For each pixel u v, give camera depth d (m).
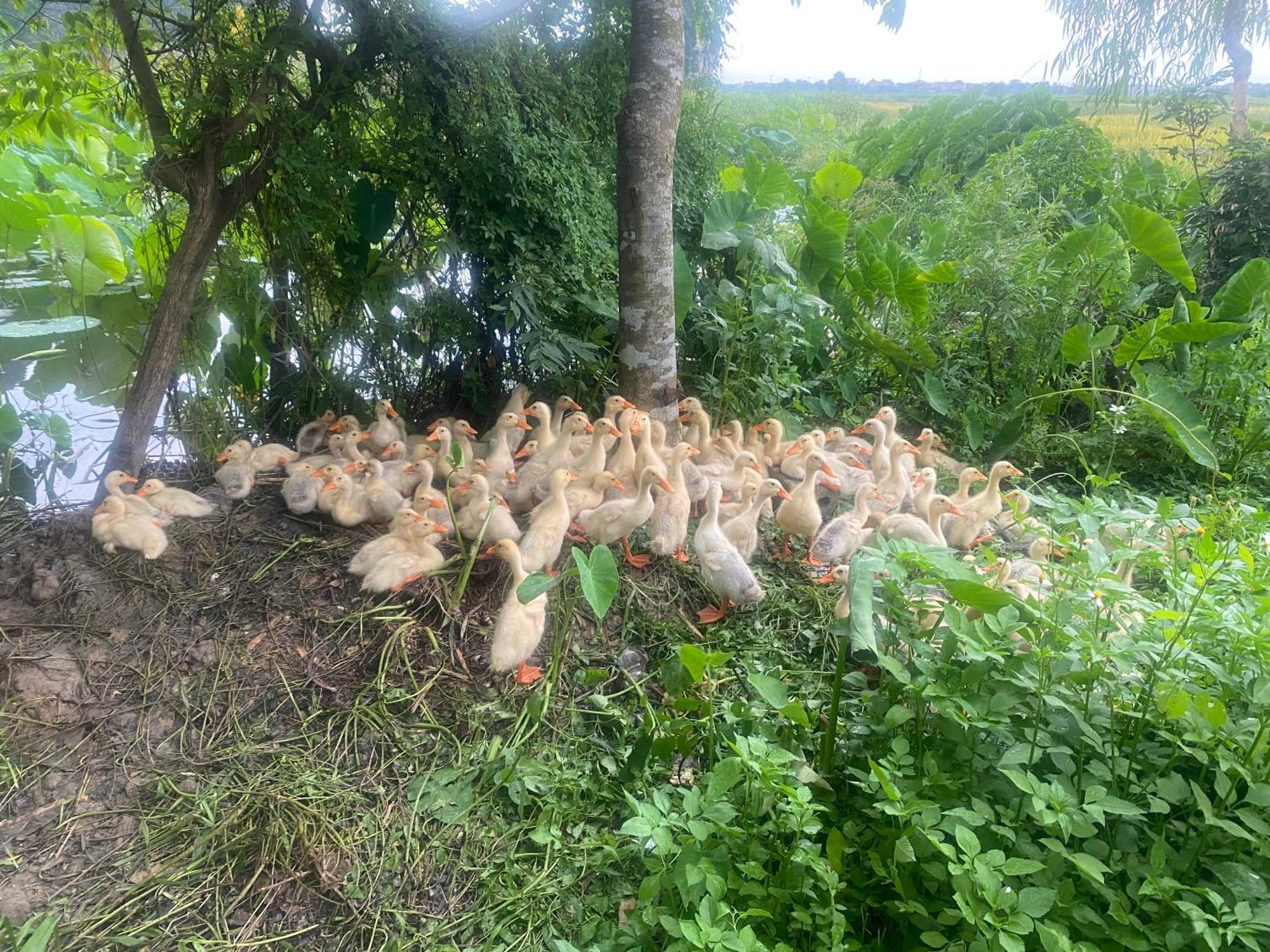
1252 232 8.80
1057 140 11.95
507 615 4.16
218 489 5.58
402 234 6.64
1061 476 7.37
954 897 2.56
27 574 4.66
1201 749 2.87
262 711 4.10
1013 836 2.70
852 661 4.51
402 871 3.43
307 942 3.20
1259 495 6.85
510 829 3.61
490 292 6.75
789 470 6.20
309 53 5.54
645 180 5.78
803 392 7.72
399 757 3.89
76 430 6.69
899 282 7.77
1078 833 2.57
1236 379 7.51
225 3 5.12
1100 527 3.77
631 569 5.08
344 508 5.13
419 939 3.18
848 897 2.98
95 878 3.38
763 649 4.65
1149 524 4.32
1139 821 2.94
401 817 3.63
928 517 5.43
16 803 3.65
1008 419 7.73
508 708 4.13
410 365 7.06
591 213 6.92
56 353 6.55
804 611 4.98
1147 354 7.67
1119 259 8.23
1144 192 10.77
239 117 5.09
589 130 7.33
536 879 3.40
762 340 7.09
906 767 3.12
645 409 6.19
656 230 5.89
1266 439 7.18
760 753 2.95
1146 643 2.97
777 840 3.11
